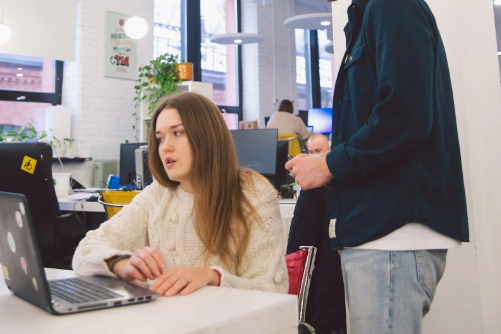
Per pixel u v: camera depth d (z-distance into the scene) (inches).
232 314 30.6
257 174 52.7
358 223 46.5
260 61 327.9
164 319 29.6
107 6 240.2
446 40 74.8
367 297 45.9
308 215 79.0
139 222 53.6
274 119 239.1
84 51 232.7
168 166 49.3
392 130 43.4
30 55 218.1
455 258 74.4
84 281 40.6
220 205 48.3
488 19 72.0
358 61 49.8
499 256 70.7
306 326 46.8
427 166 45.3
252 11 326.6
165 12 284.5
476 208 72.6
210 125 49.5
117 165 239.5
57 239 106.0
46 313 31.8
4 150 103.2
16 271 35.2
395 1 45.9
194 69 298.5
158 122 50.1
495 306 71.5
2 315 31.5
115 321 29.5
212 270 40.9
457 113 74.0
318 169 48.1
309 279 54.6
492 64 71.6
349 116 51.5
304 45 362.0
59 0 224.5
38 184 103.1
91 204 124.3
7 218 34.5
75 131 232.2
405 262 44.3
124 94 246.7
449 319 75.0
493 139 71.4
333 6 89.4
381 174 45.9
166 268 49.2
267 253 47.8
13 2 212.4
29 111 228.8
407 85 43.2
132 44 249.1
